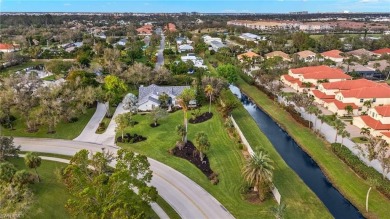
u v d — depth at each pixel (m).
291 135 82.12
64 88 90.81
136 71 119.19
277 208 46.31
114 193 38.44
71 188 43.16
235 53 193.12
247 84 132.00
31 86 88.12
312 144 75.19
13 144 68.25
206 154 68.88
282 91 115.56
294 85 123.94
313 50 198.00
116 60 146.62
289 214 49.88
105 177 41.56
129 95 94.56
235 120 89.62
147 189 41.50
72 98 87.94
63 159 66.12
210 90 96.06
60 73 133.62
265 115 99.06
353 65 151.50
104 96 92.69
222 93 101.19
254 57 169.88
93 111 95.25
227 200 53.09
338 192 57.94
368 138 76.38
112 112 94.56
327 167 65.19
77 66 139.62
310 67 133.88
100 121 87.75
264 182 52.59
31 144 73.19
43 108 78.81
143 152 69.81
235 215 49.28
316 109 86.69
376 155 60.34
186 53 197.75
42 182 57.25
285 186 58.12
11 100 80.25
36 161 55.78
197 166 64.06
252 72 136.12
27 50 181.12
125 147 72.19
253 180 53.25
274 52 183.25
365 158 66.75
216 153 69.44
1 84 97.25
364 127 81.69
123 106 95.00
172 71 134.25
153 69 130.12
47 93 84.38
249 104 111.06
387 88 99.69
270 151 72.06
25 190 46.84
